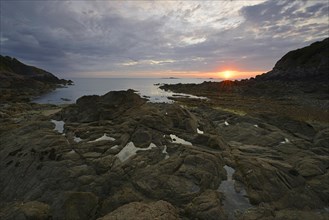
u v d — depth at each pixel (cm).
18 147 1838
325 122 3078
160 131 2112
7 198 1415
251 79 10162
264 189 1334
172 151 1739
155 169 1455
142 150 1730
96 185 1338
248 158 1634
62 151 1658
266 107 4334
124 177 1412
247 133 2262
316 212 1241
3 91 6278
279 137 2161
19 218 1098
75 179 1367
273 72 9762
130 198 1250
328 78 6969
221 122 2789
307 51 9050
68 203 1164
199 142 1917
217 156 1631
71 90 9825
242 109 4175
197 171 1422
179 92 8706
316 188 1405
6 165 1694
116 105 2625
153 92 8806
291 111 3872
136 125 2120
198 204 1180
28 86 8288
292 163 1684
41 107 4178
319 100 4869
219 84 9250
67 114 2644
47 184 1362
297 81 7631
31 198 1298
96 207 1212
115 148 1722
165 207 1134
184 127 2250
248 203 1248
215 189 1341
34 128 2200
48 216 1148
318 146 2030
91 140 1861
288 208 1250
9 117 2962
